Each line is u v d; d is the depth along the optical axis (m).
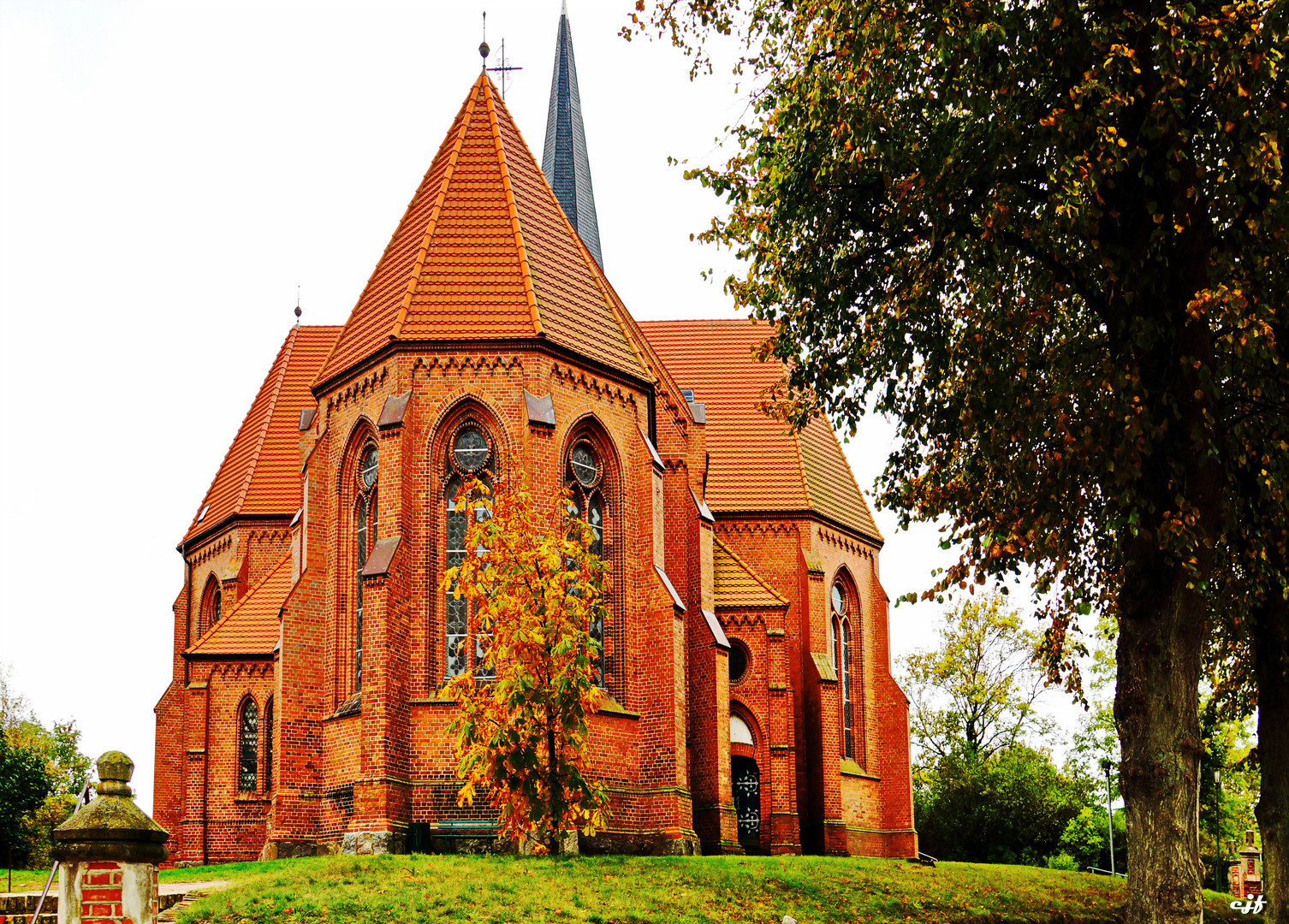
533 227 38.41
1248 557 23.69
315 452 38.16
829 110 23.47
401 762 32.78
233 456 53.66
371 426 36.59
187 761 44.16
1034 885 34.12
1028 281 25.20
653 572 36.88
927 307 23.58
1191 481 21.67
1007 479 24.86
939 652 74.00
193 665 44.78
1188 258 21.92
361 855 29.77
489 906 23.25
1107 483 22.50
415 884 24.48
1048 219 21.66
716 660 39.78
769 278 25.34
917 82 22.84
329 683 36.78
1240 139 20.14
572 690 27.62
